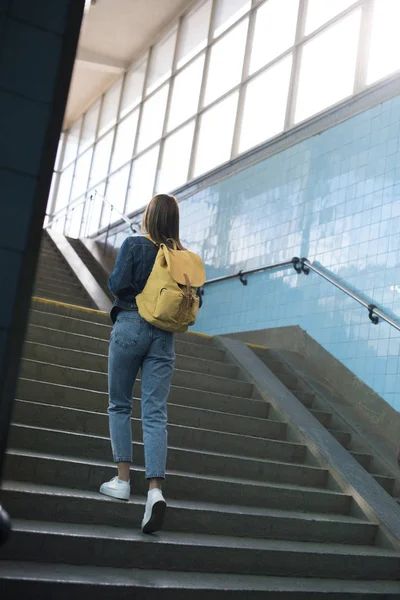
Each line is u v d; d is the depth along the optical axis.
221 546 2.95
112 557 2.68
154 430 2.92
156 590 2.49
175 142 10.53
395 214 5.71
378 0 6.87
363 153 6.29
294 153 7.34
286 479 4.03
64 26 1.46
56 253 10.66
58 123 1.42
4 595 2.19
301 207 7.00
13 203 1.35
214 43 10.12
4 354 1.31
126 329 3.02
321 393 5.66
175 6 11.16
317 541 3.51
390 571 3.44
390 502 3.93
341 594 2.98
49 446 3.33
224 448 4.13
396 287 5.50
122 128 12.76
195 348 5.57
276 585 2.88
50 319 4.91
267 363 5.95
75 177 14.45
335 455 4.31
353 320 5.92
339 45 7.33
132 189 11.62
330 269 6.34
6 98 1.38
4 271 1.33
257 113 8.52
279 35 8.54
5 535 1.24
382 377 5.46
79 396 3.87
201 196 9.11
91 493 3.03
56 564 2.55
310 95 7.58
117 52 12.84
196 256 3.22
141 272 3.08
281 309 6.93
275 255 7.24
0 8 1.40
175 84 11.08
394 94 6.07
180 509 3.13
